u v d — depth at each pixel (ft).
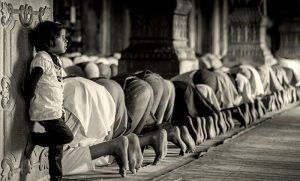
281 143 35.47
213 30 114.32
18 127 21.06
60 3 90.22
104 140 26.20
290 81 66.49
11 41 20.53
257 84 49.01
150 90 28.86
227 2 114.62
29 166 21.65
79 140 24.48
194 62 52.75
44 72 20.70
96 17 100.12
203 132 34.71
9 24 20.38
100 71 40.11
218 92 39.52
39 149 22.48
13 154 20.86
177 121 33.50
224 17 114.83
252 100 45.09
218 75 40.09
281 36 99.86
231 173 26.27
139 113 28.45
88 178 24.40
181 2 50.57
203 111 35.50
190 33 110.73
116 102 26.63
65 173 24.70
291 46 99.25
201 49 114.32
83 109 24.20
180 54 50.47
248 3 75.10
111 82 26.73
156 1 50.37
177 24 51.08
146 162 28.45
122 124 27.14
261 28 75.15
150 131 29.14
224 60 76.07
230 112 40.29
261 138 37.42
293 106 60.64
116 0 104.42
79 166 24.81
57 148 21.62
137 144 25.32
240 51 75.46
